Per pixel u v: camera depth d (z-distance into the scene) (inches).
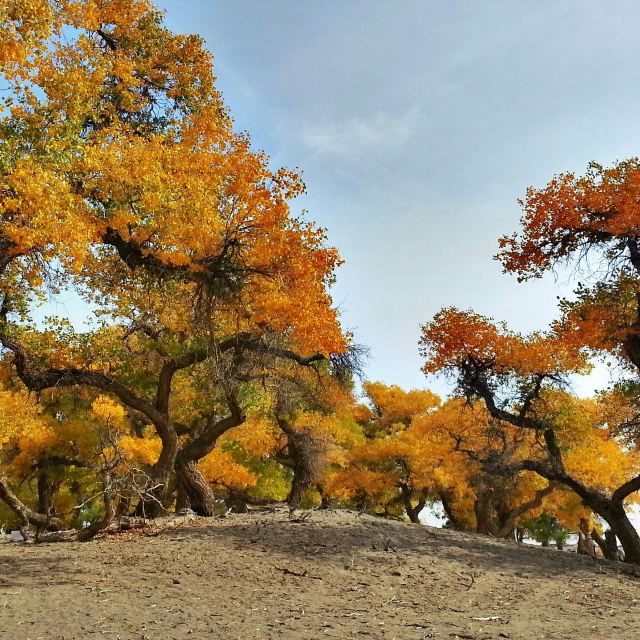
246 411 805.9
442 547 546.3
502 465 864.3
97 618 279.1
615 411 832.3
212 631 265.9
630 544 667.4
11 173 372.2
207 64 710.5
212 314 627.2
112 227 498.0
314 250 552.4
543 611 349.7
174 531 570.6
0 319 591.2
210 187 528.1
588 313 681.6
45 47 418.9
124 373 748.6
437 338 779.4
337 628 283.0
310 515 646.5
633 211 627.5
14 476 1010.7
